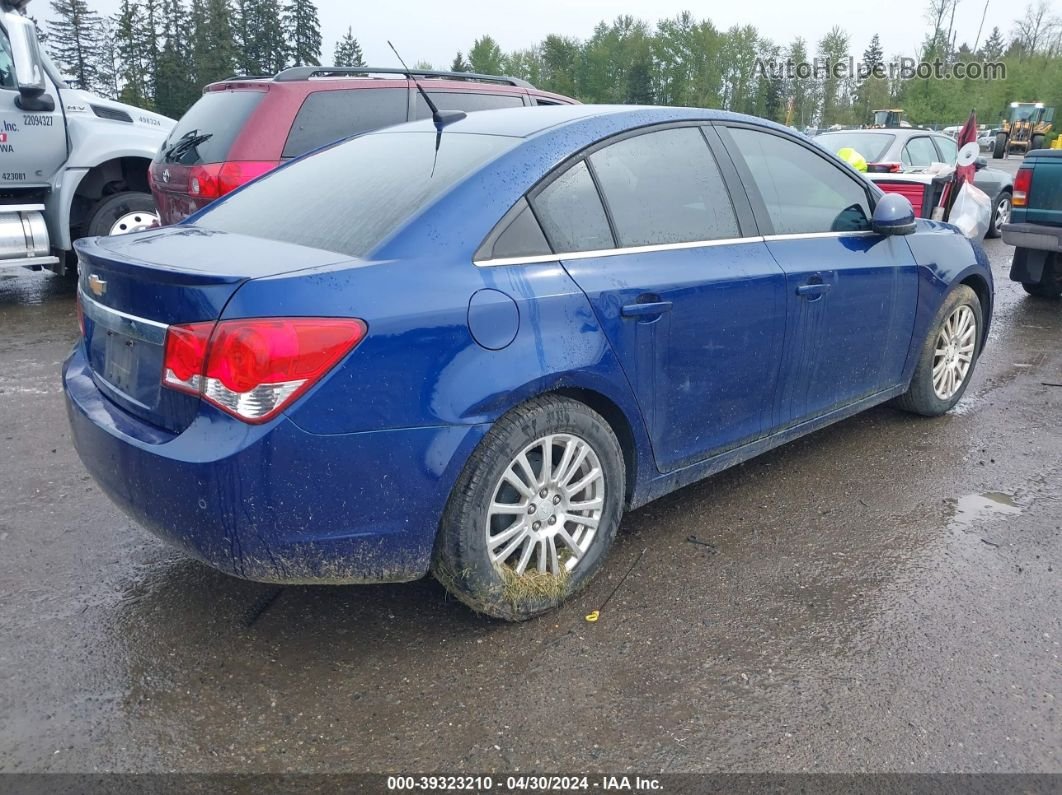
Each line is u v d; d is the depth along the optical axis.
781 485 4.14
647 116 3.38
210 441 2.34
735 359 3.47
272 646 2.82
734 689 2.61
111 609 3.02
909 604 3.08
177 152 6.86
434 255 2.64
